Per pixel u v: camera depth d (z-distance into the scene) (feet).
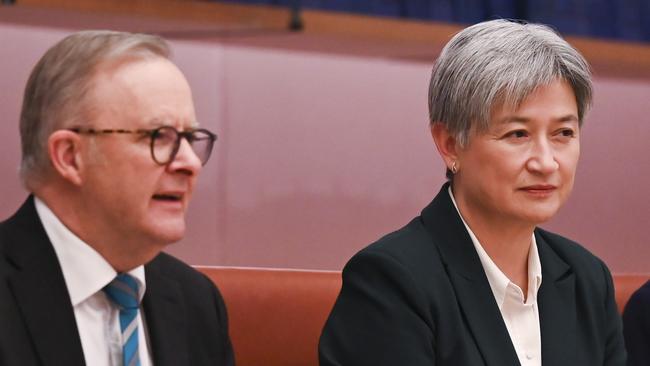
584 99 11.55
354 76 20.66
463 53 11.52
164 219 9.75
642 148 22.41
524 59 11.22
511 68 11.18
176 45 19.35
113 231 9.84
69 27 18.65
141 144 9.61
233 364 11.54
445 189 12.39
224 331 11.49
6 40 18.07
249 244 19.52
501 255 11.99
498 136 11.34
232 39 19.67
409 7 21.27
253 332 14.56
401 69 21.03
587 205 21.84
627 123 22.35
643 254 22.21
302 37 19.47
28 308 9.71
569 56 11.37
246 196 19.58
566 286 12.37
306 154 20.13
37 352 9.62
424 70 21.20
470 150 11.57
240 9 18.81
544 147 11.27
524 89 11.18
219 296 11.64
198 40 19.52
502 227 11.80
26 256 9.89
